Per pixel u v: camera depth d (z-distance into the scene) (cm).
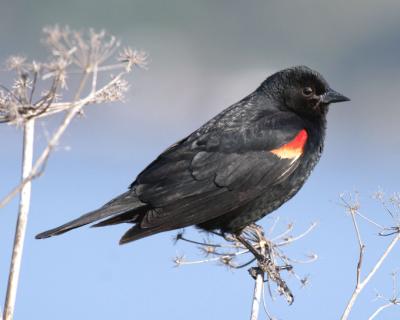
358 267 946
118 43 1180
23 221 876
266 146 1137
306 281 1140
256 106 1188
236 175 1122
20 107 852
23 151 874
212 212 1109
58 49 806
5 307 866
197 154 1125
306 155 1163
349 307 937
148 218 1077
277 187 1142
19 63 844
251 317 1001
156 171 1120
